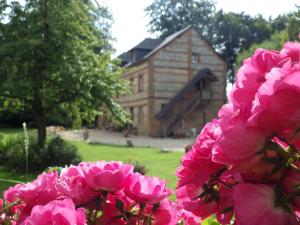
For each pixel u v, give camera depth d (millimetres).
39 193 989
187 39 31359
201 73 30328
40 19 14602
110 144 24562
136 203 987
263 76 753
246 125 636
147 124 31328
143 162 15148
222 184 824
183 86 31172
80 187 949
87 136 28453
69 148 14555
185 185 870
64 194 978
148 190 938
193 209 854
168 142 26734
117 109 16203
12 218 1113
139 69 32469
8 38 14492
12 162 13578
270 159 660
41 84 15320
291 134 640
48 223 772
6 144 15227
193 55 31578
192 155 809
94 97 15750
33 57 14531
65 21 14664
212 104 31328
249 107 681
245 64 796
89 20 16375
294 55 758
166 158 16750
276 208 660
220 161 675
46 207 787
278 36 21641
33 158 13367
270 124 634
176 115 30672
